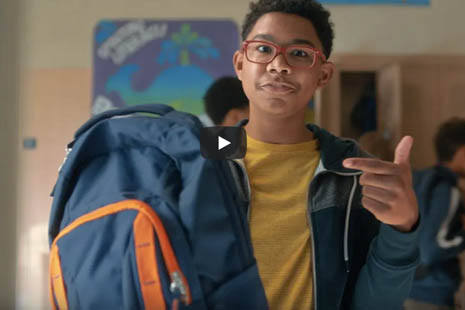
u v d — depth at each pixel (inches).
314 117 77.9
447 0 80.0
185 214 19.1
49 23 80.0
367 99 84.7
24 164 72.1
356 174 26.6
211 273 19.3
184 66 78.9
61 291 20.1
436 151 72.2
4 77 65.7
